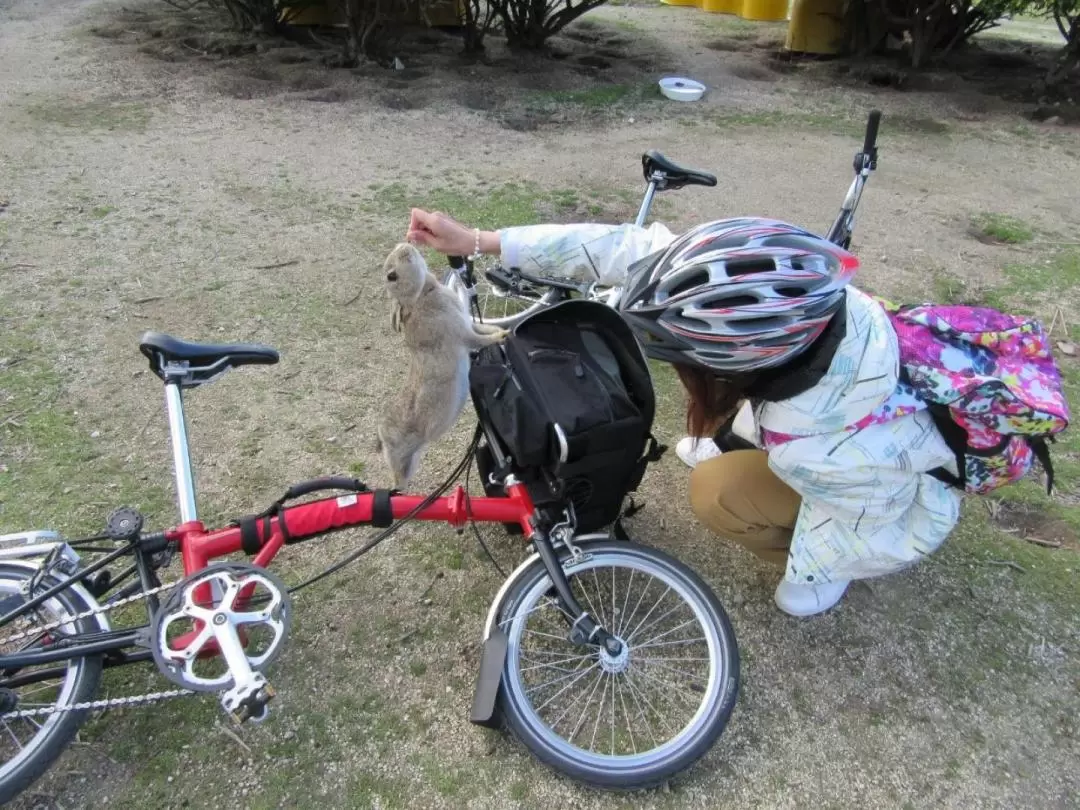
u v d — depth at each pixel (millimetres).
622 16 10328
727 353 1843
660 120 6676
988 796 2088
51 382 3193
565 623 2443
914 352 2109
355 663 2285
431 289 1936
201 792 1958
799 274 1819
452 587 2527
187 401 3170
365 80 6855
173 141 5445
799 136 6523
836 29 8695
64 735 1859
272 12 7617
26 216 4320
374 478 2898
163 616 1769
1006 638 2512
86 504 2688
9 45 7098
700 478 2457
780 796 2051
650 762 1983
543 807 1979
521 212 4836
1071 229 5195
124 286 3812
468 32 7770
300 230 4441
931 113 7312
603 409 1987
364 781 2010
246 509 2730
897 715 2270
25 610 1846
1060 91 7742
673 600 2562
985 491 2193
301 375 3363
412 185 5102
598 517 2258
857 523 2182
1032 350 2131
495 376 2049
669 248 1963
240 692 1680
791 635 2471
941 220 5223
